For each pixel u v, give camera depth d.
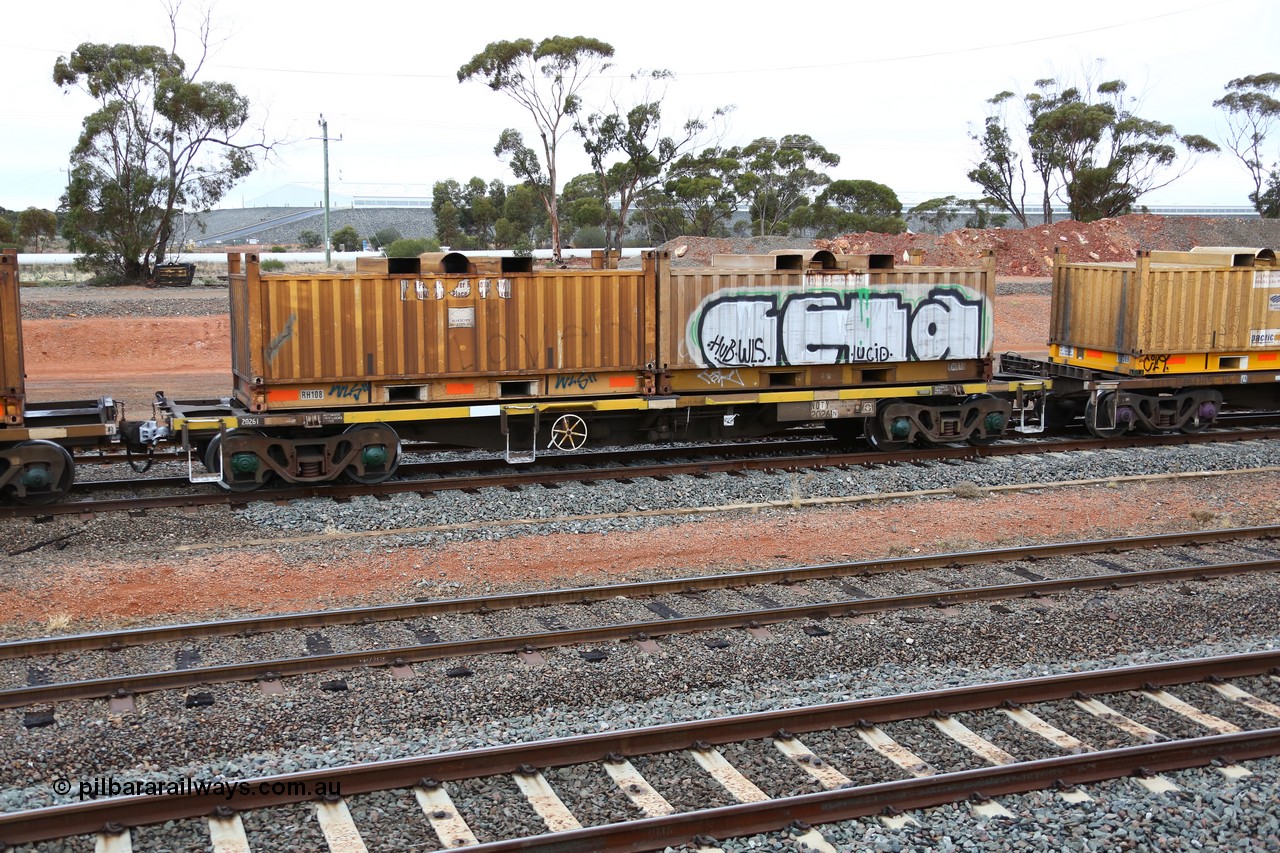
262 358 14.68
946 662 9.59
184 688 8.64
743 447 18.81
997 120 69.88
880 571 11.91
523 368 16.00
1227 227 62.06
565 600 10.80
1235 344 20.00
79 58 46.19
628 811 6.90
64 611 10.51
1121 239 58.31
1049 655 9.77
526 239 67.88
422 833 6.61
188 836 6.51
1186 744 7.50
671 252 16.77
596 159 60.22
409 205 132.88
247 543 12.94
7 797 6.88
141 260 48.06
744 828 6.61
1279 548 12.97
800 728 7.94
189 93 45.50
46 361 31.61
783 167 70.69
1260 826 6.86
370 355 15.13
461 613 10.47
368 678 8.90
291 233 111.06
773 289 17.19
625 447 18.89
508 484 15.79
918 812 6.95
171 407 15.80
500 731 8.01
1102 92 68.44
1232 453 18.39
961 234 55.06
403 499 14.84
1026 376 20.64
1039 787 7.21
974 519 14.38
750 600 11.00
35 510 13.84
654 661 9.30
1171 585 11.59
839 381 18.05
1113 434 20.16
